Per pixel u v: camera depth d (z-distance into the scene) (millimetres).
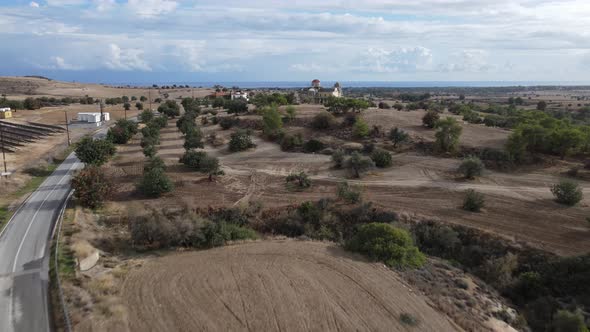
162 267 24891
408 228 32594
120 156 56125
